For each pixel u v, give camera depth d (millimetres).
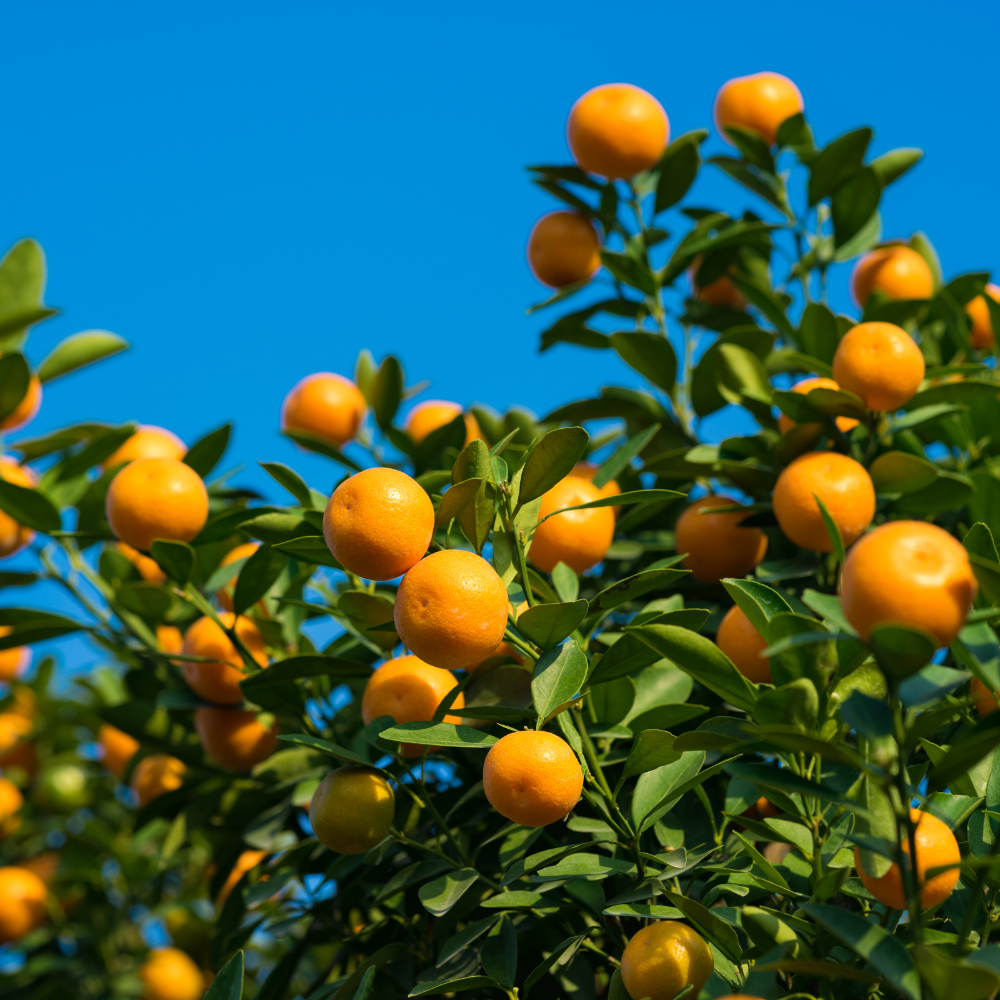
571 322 1434
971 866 1103
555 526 1259
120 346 1429
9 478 1340
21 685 1852
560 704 1119
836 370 1253
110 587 1399
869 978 1054
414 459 1393
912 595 1026
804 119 1411
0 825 1740
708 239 1405
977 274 1378
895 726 1045
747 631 1198
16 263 1406
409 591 1108
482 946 1170
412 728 1131
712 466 1314
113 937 1625
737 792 1194
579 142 1408
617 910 1119
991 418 1305
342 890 1284
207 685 1308
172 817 1417
